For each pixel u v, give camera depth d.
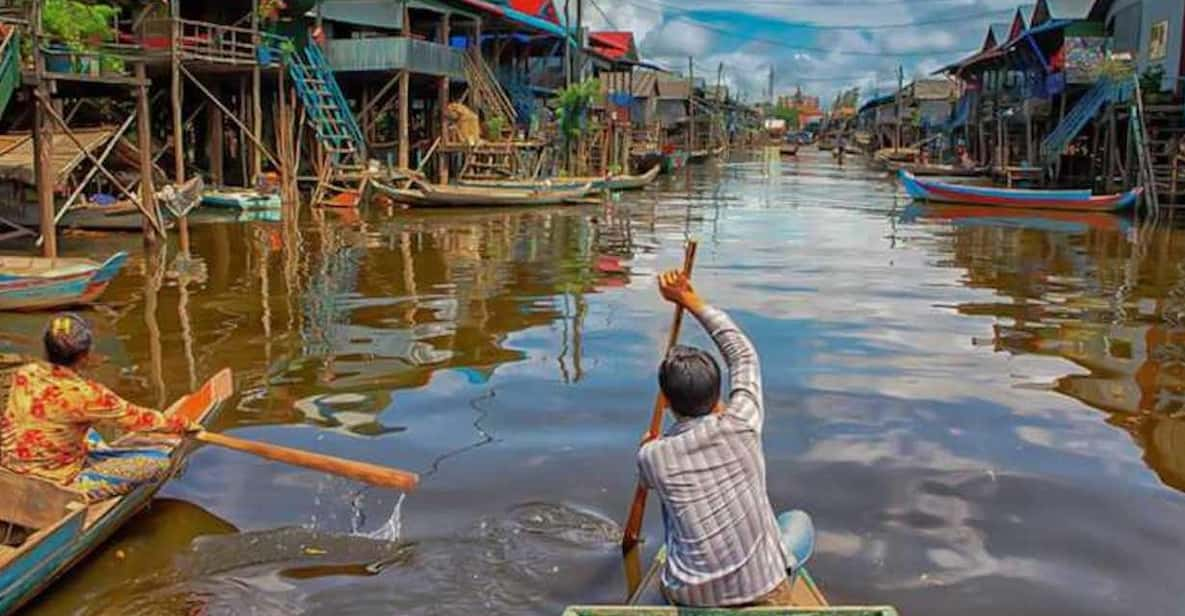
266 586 5.27
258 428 7.70
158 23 21.56
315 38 28.47
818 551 5.66
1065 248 19.80
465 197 27.09
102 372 9.36
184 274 15.17
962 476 6.80
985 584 5.30
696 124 75.31
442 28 34.75
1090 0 40.66
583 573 5.40
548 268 16.20
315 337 10.78
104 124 24.84
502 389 8.71
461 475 6.71
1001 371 9.58
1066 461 7.12
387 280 14.80
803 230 23.03
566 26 39.62
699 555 4.20
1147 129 28.23
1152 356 10.28
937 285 14.83
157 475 5.96
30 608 5.03
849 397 8.60
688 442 4.22
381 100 34.25
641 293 13.77
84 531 5.35
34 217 20.31
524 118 40.62
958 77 60.56
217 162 26.72
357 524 5.99
